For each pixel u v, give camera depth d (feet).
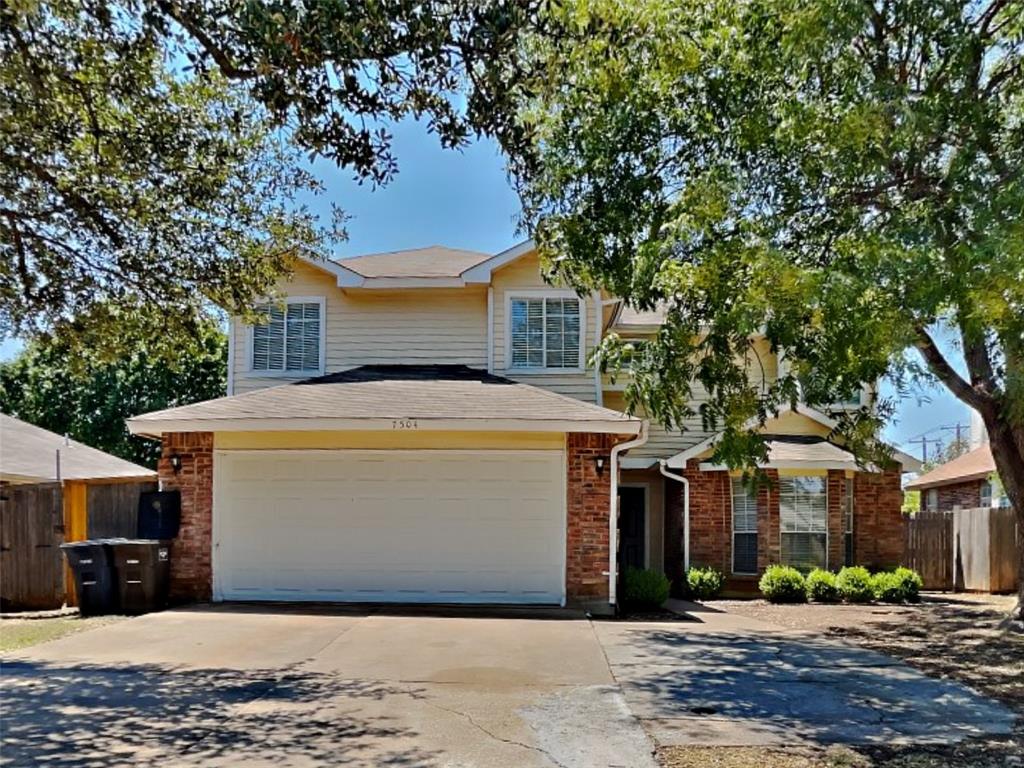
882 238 23.32
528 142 19.85
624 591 43.16
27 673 25.61
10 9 19.19
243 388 51.93
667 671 26.76
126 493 46.98
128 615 38.04
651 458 54.85
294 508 41.24
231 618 35.81
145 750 18.42
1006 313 20.94
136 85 23.32
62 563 41.98
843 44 24.14
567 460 40.65
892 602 48.37
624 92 26.55
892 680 26.35
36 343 33.68
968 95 25.12
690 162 27.43
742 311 22.36
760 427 26.43
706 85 26.50
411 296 52.11
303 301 52.29
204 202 30.12
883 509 53.78
